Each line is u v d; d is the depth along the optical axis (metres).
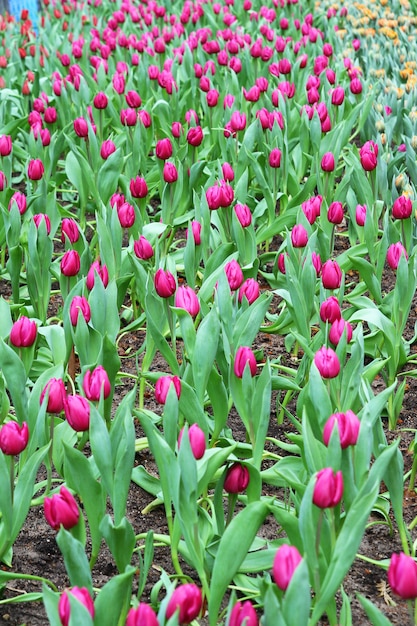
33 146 3.79
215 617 1.89
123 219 2.83
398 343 2.64
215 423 2.37
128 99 3.98
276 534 2.29
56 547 2.29
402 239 2.97
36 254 2.79
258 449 2.19
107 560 2.23
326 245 2.93
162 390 2.03
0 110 4.44
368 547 2.27
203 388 2.28
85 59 5.46
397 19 6.52
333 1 7.15
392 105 4.57
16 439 1.95
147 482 2.41
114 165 3.47
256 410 2.21
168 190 3.24
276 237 3.81
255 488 2.03
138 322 2.83
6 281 3.50
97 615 1.75
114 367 2.35
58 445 2.28
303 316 2.60
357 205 3.10
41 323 2.84
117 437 2.08
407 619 2.08
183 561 2.22
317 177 3.46
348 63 4.96
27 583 2.18
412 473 2.40
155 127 4.43
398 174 3.76
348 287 3.33
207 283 2.79
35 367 2.66
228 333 2.37
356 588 2.16
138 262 2.71
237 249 2.91
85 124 3.64
